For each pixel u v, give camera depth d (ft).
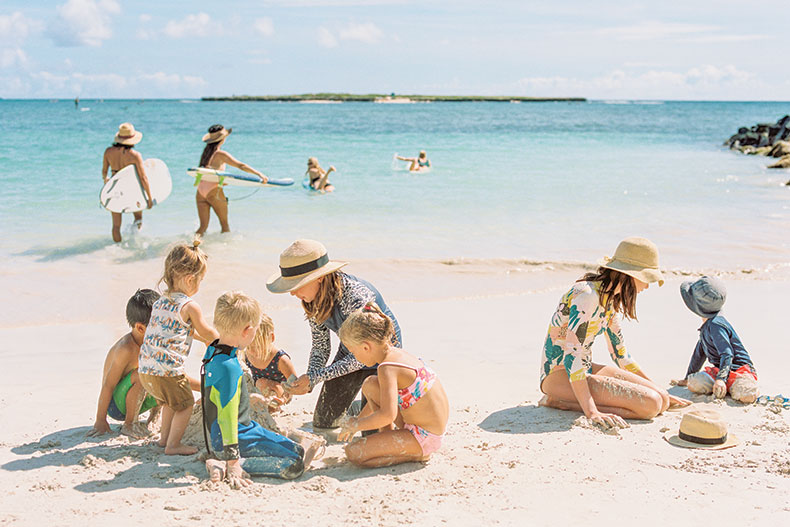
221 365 12.74
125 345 14.73
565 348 15.84
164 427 14.35
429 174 66.74
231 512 11.03
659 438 14.44
